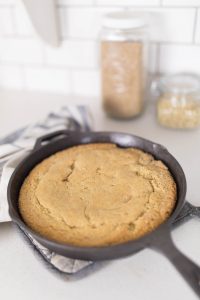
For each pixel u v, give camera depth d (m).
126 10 0.80
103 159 0.60
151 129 0.79
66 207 0.51
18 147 0.66
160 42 0.82
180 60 0.83
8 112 0.89
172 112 0.76
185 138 0.76
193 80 0.80
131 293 0.46
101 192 0.53
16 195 0.54
